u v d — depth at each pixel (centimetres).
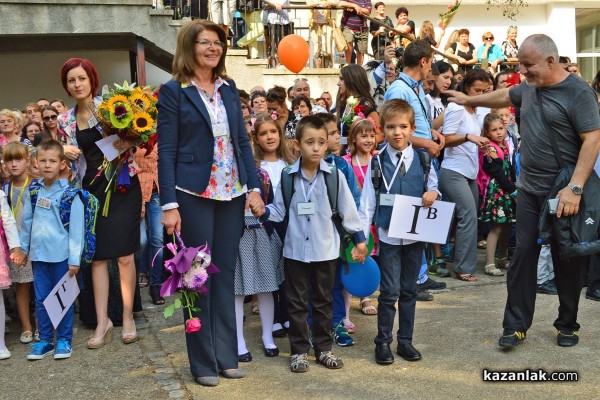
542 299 589
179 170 412
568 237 441
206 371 423
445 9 1380
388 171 462
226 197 421
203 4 1063
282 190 453
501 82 860
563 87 441
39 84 1087
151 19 925
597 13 1512
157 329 542
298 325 445
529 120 456
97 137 508
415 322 532
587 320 529
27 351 509
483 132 701
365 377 428
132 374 448
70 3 889
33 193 505
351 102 602
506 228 700
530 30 1422
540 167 453
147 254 660
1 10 863
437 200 463
